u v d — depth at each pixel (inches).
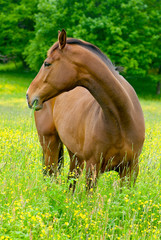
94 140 196.1
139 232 169.8
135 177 207.6
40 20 1716.3
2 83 1590.8
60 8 1696.6
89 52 183.9
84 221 174.7
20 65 2488.9
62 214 186.4
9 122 499.8
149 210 179.5
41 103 191.0
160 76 1688.0
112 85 181.9
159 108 971.3
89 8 1670.8
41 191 200.5
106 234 160.1
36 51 1695.4
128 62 1547.7
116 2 1646.2
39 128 278.4
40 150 294.2
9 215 164.2
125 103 184.9
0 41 2215.8
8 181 207.0
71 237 159.8
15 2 2368.4
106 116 187.2
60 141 281.3
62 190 201.2
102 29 1601.9
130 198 186.1
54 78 184.7
